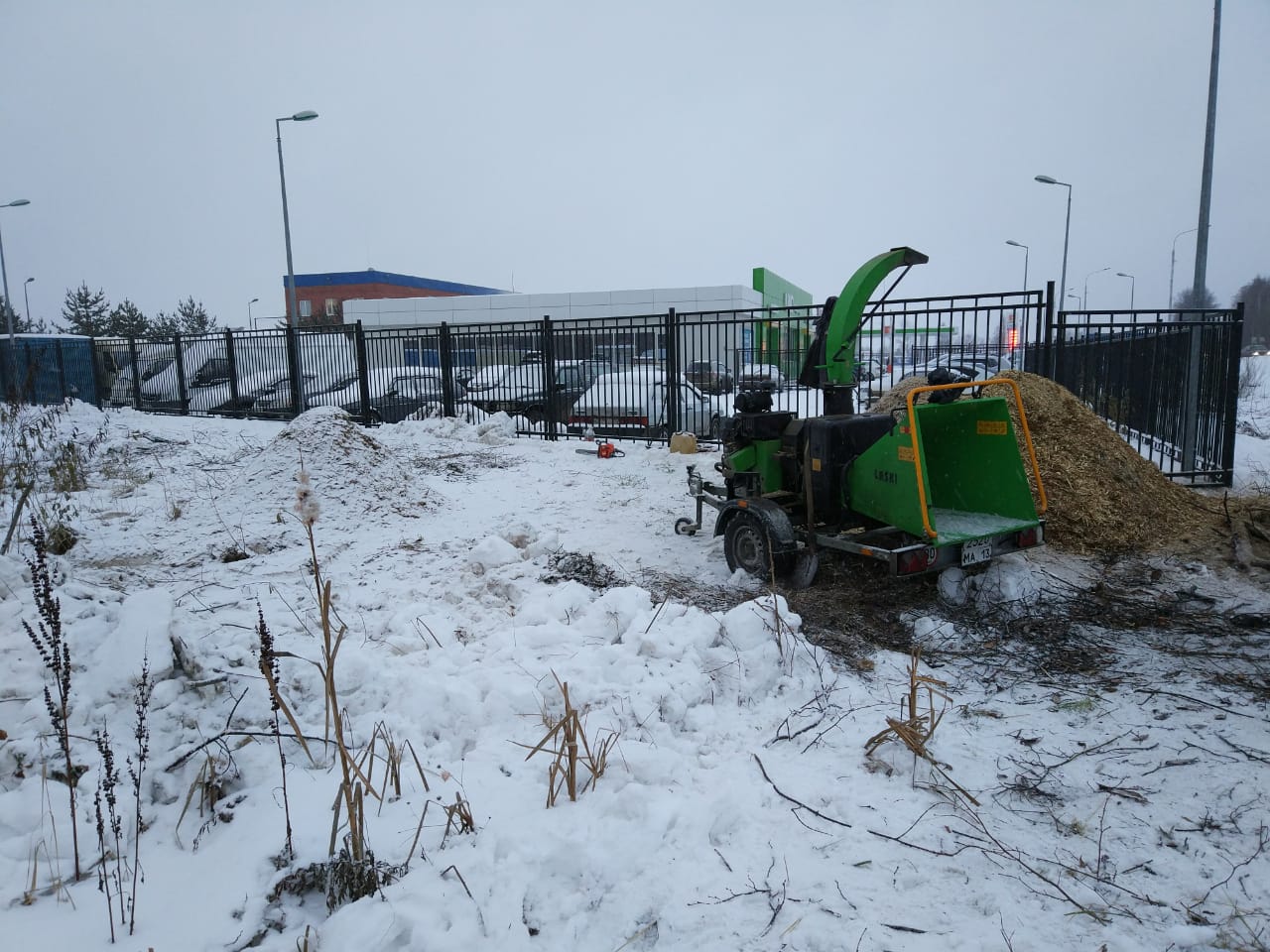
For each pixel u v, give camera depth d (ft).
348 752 11.01
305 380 57.77
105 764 9.57
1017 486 17.85
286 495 26.66
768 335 39.19
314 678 12.36
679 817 9.52
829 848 9.23
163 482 33.35
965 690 13.52
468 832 9.23
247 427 54.19
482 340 48.70
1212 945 7.65
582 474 34.50
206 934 7.87
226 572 20.39
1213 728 11.94
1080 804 10.11
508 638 14.71
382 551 22.24
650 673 12.91
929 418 19.02
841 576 18.99
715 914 8.15
